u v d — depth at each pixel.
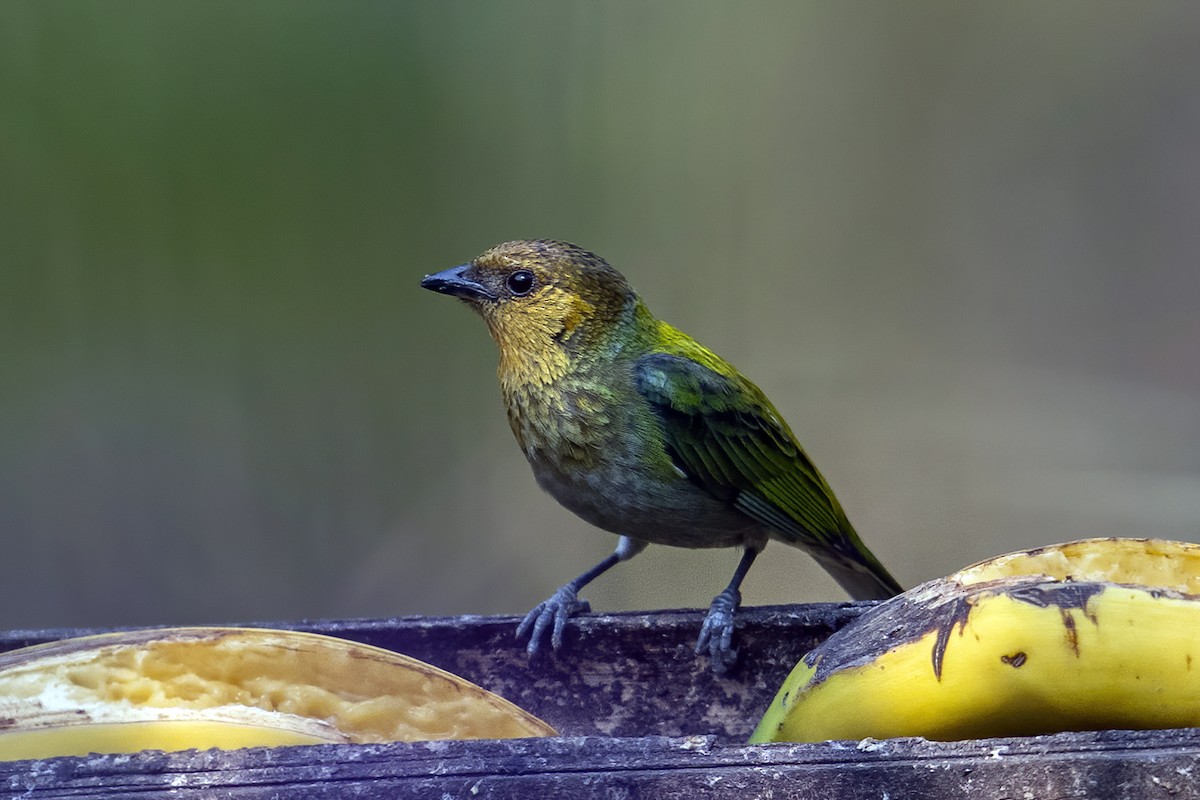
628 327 3.72
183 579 3.95
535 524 3.97
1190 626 3.62
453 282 3.72
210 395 3.96
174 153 3.95
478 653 3.69
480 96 4.04
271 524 3.96
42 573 3.93
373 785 3.61
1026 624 3.62
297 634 3.63
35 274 3.95
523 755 3.61
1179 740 3.61
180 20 3.94
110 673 3.62
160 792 3.61
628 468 3.72
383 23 3.96
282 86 3.95
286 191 3.96
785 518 3.73
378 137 3.97
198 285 3.96
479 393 4.05
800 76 4.68
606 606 3.95
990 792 3.61
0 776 3.61
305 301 3.97
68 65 3.93
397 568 3.95
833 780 3.61
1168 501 4.03
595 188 4.25
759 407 3.73
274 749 3.61
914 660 3.62
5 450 3.95
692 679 3.68
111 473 3.95
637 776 3.61
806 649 3.68
